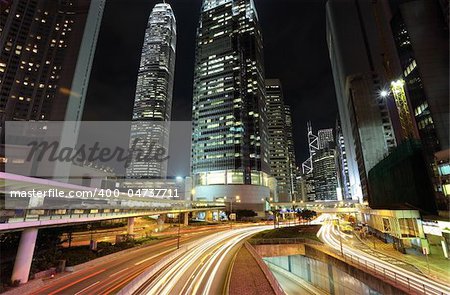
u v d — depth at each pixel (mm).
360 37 169000
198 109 173750
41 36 149500
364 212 80500
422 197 56562
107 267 35281
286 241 53906
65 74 146125
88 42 160375
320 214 199875
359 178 145375
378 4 141375
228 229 87312
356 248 51312
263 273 32125
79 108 151000
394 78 126938
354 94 137000
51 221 31125
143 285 26719
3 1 142875
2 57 137625
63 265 32656
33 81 141625
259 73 187375
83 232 68812
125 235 56594
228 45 179500
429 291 26016
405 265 36562
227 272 32562
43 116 138375
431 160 54875
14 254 32406
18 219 26828
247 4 194875
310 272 50344
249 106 170375
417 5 66938
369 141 126812
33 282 27297
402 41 69062
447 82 58906
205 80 178000
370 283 31297
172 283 27922
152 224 102125
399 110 69812
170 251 47531
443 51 61781
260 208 147000
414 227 47688
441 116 56281
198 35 198000
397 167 68938
